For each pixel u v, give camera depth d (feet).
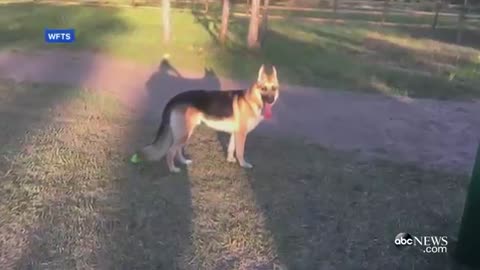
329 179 21.08
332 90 38.55
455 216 18.61
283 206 18.61
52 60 44.47
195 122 20.70
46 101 30.63
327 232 17.07
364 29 73.72
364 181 21.15
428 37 70.95
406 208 19.02
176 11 79.30
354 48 58.59
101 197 18.54
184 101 20.58
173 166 20.94
